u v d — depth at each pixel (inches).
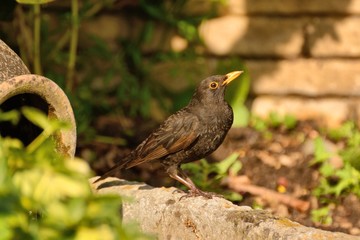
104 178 374.0
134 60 560.4
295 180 473.4
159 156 374.3
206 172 445.1
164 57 561.3
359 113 562.3
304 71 563.8
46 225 174.4
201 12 561.9
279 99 566.3
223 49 563.2
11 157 182.4
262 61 564.7
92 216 177.3
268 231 297.0
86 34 567.2
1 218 170.2
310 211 434.3
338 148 519.5
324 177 469.7
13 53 334.0
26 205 177.9
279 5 560.1
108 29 568.4
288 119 547.8
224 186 453.1
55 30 550.9
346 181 445.1
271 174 479.8
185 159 377.7
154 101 568.1
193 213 329.7
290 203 440.8
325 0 558.3
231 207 323.0
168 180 468.4
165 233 341.7
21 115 337.4
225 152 511.2
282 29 561.9
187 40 565.3
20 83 310.7
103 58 569.9
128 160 379.2
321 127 550.0
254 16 561.9
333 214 428.5
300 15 561.3
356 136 512.1
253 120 555.8
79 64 565.6
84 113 531.5
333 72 562.9
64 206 177.6
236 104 543.5
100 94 563.8
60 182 179.2
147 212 347.6
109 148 516.4
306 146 519.5
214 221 320.5
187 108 380.2
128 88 560.4
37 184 179.2
